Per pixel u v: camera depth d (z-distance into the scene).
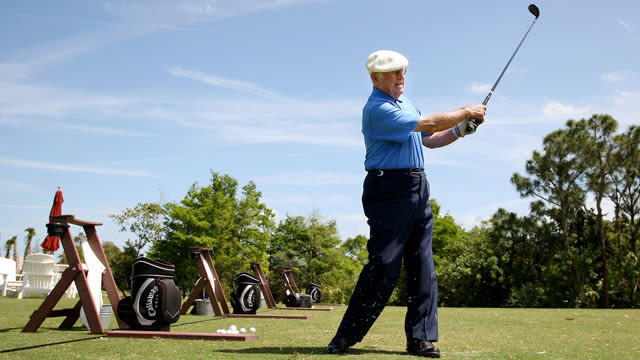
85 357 2.53
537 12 3.42
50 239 12.13
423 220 3.00
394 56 2.98
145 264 3.86
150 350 2.82
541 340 3.79
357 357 2.62
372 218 2.93
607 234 23.61
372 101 2.96
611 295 21.55
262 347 3.03
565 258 22.58
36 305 7.89
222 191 26.00
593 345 3.44
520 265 26.00
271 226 28.06
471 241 31.00
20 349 2.83
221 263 24.94
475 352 2.98
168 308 3.86
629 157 21.19
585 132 21.94
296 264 33.12
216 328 4.68
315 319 6.13
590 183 21.83
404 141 2.88
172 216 24.11
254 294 7.03
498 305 27.73
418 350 2.79
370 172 2.98
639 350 3.16
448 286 29.30
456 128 3.17
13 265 15.17
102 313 4.41
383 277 2.81
